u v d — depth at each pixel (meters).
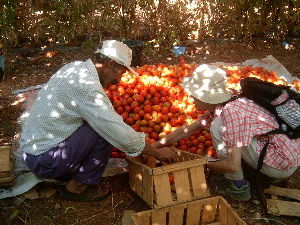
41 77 3.56
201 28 4.37
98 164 1.88
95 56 1.76
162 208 1.76
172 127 2.51
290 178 2.23
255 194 2.08
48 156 1.78
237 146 1.76
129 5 4.16
